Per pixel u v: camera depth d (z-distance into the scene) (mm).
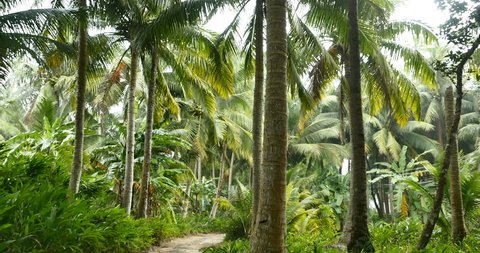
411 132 28828
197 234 17203
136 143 15797
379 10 10562
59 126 13305
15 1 8625
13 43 8094
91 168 16344
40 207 5812
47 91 18359
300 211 13625
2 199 5309
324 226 18188
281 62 5855
